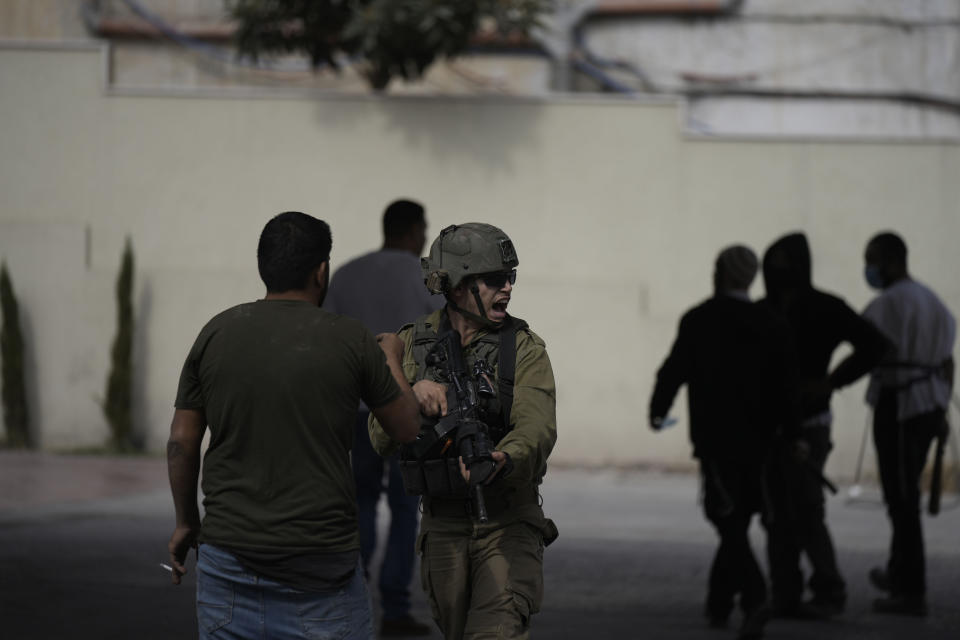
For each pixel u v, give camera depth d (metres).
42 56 39.00
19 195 39.12
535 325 38.62
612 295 38.59
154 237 39.12
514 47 49.69
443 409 10.22
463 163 38.75
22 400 38.56
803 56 50.41
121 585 19.97
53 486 31.09
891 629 18.19
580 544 25.00
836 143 38.19
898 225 38.09
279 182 38.97
